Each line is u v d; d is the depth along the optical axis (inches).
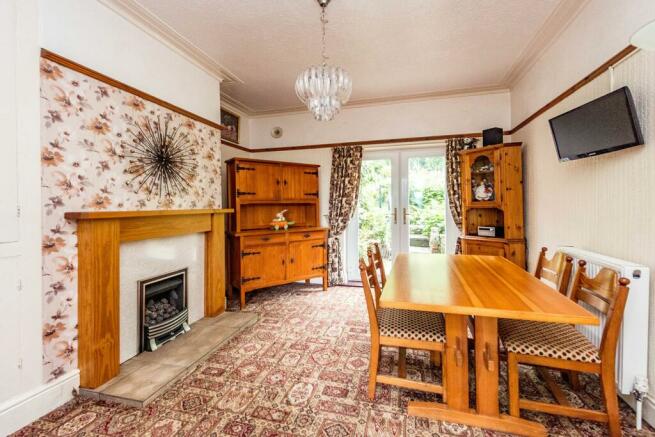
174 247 100.1
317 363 82.3
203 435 56.6
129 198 81.8
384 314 72.1
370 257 76.6
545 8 81.7
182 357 83.4
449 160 145.7
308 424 59.1
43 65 62.1
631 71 62.8
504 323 64.7
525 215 121.6
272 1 78.4
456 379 59.9
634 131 59.4
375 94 145.5
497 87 137.3
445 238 153.2
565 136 81.7
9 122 56.9
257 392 69.6
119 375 74.4
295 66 116.0
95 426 59.1
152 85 90.2
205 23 87.6
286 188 153.8
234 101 154.0
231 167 141.6
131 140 82.5
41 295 62.1
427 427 57.9
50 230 63.5
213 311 114.3
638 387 56.6
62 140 65.6
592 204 77.2
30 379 60.5
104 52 75.4
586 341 57.0
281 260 143.1
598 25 73.7
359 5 80.3
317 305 132.1
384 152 162.6
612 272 55.7
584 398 66.1
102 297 70.8
